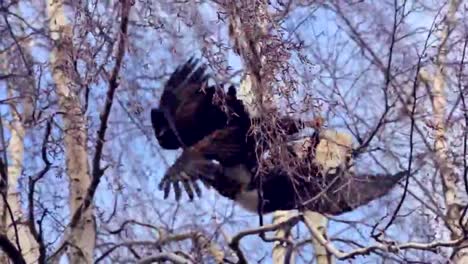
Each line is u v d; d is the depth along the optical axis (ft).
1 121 32.42
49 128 31.19
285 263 33.35
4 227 31.76
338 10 36.09
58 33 32.42
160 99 34.09
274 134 30.04
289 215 36.83
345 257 30.27
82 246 31.73
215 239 32.96
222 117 34.40
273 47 29.55
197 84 34.09
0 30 33.27
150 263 32.50
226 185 34.65
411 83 35.65
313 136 31.22
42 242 31.14
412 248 30.30
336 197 32.99
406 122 34.76
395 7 33.47
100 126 30.60
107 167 31.48
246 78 30.68
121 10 29.81
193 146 34.53
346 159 31.94
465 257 35.70
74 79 30.99
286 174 32.35
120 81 31.32
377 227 31.14
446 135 36.68
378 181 33.37
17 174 35.55
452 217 36.11
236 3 29.81
